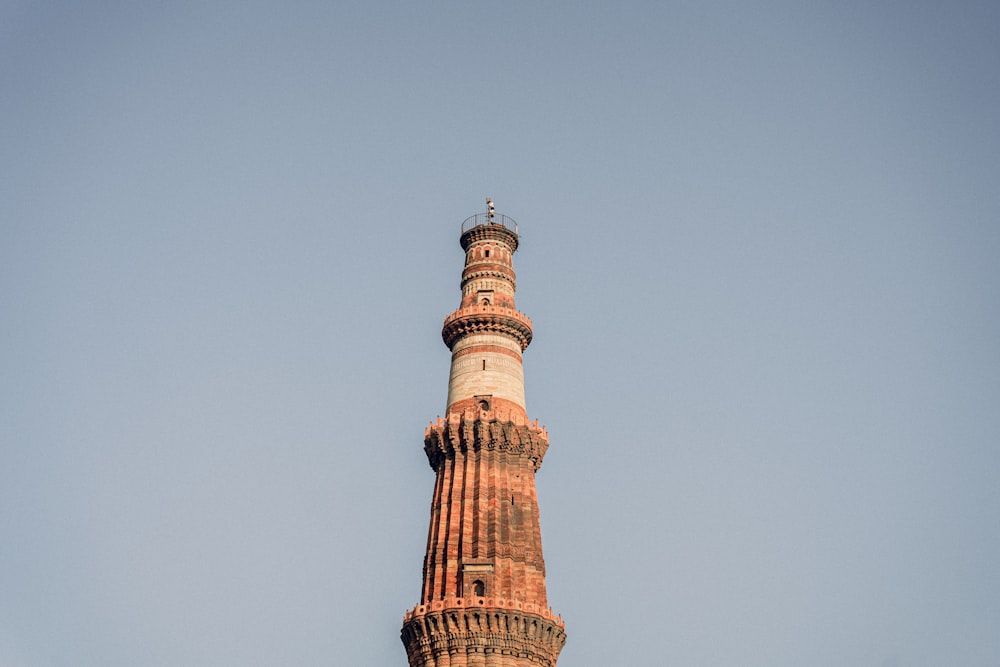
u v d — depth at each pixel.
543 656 95.81
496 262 120.12
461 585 97.81
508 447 106.62
